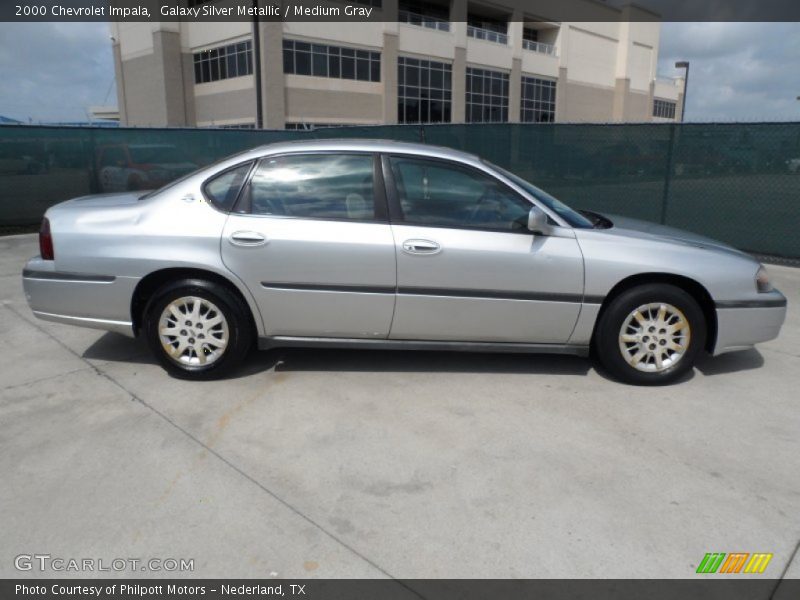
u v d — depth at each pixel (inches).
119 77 1593.3
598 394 164.1
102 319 167.5
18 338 202.4
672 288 164.2
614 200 383.9
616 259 161.8
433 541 105.2
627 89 2354.8
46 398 157.5
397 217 161.9
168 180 514.6
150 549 102.3
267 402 156.3
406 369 178.9
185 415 148.9
